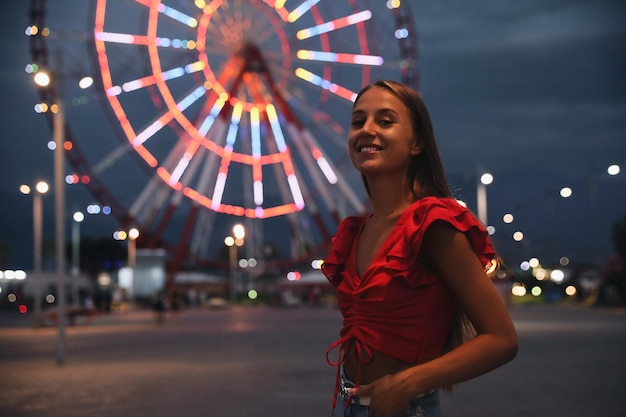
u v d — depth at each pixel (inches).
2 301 3651.6
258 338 1277.1
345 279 126.3
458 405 499.8
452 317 120.8
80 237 5551.2
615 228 2819.9
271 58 2295.8
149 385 647.8
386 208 126.6
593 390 563.8
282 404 524.4
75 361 911.0
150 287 3088.1
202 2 2187.5
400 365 118.0
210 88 2215.8
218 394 580.4
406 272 115.7
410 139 126.2
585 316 1881.2
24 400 573.0
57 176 887.7
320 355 922.7
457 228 114.1
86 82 882.1
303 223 2982.3
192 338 1315.2
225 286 4055.1
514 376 655.1
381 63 2352.4
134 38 2130.9
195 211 2886.3
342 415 122.8
